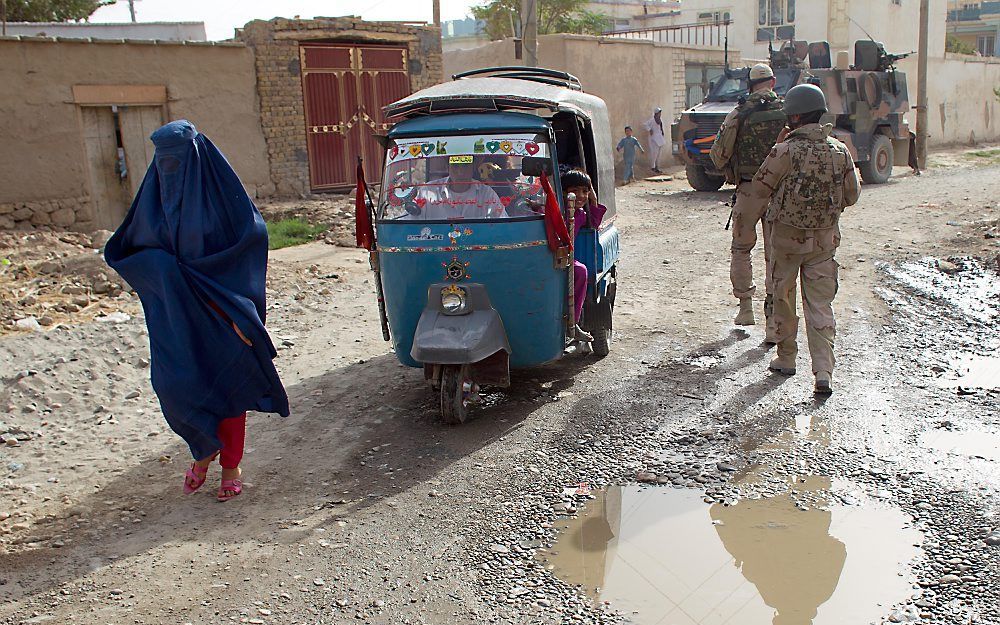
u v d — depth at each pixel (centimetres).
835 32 3388
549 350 593
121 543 434
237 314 442
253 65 1580
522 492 466
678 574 382
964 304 796
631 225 1397
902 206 1357
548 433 544
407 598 371
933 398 566
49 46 1341
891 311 780
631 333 762
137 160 1463
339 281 1041
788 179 579
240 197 452
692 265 1043
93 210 1418
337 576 392
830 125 578
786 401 575
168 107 1485
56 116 1358
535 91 612
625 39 2316
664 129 2505
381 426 578
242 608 369
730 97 1861
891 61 1956
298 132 1641
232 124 1566
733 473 476
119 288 991
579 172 619
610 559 397
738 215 727
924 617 341
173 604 375
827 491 450
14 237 1250
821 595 362
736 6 3628
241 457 487
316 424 590
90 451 564
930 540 396
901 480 455
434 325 551
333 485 490
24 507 481
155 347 450
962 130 3666
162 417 627
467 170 574
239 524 449
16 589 392
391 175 586
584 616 353
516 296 561
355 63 1697
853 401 568
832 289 589
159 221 442
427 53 1795
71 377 692
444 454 523
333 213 1475
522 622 351
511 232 553
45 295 954
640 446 518
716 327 768
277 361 745
